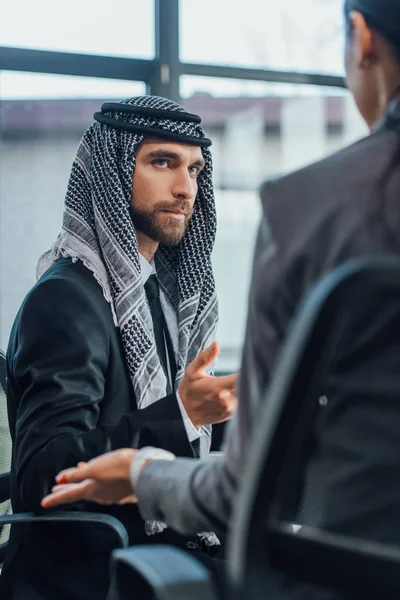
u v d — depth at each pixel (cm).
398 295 90
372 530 100
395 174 106
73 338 192
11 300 496
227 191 519
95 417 192
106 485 127
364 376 102
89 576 191
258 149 518
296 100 520
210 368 222
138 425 176
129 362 203
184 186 212
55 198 496
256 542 89
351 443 102
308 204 108
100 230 209
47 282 200
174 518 116
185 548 199
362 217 105
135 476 123
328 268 105
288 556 90
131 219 215
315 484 104
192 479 113
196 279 224
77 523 193
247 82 510
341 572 91
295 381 87
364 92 123
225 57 504
